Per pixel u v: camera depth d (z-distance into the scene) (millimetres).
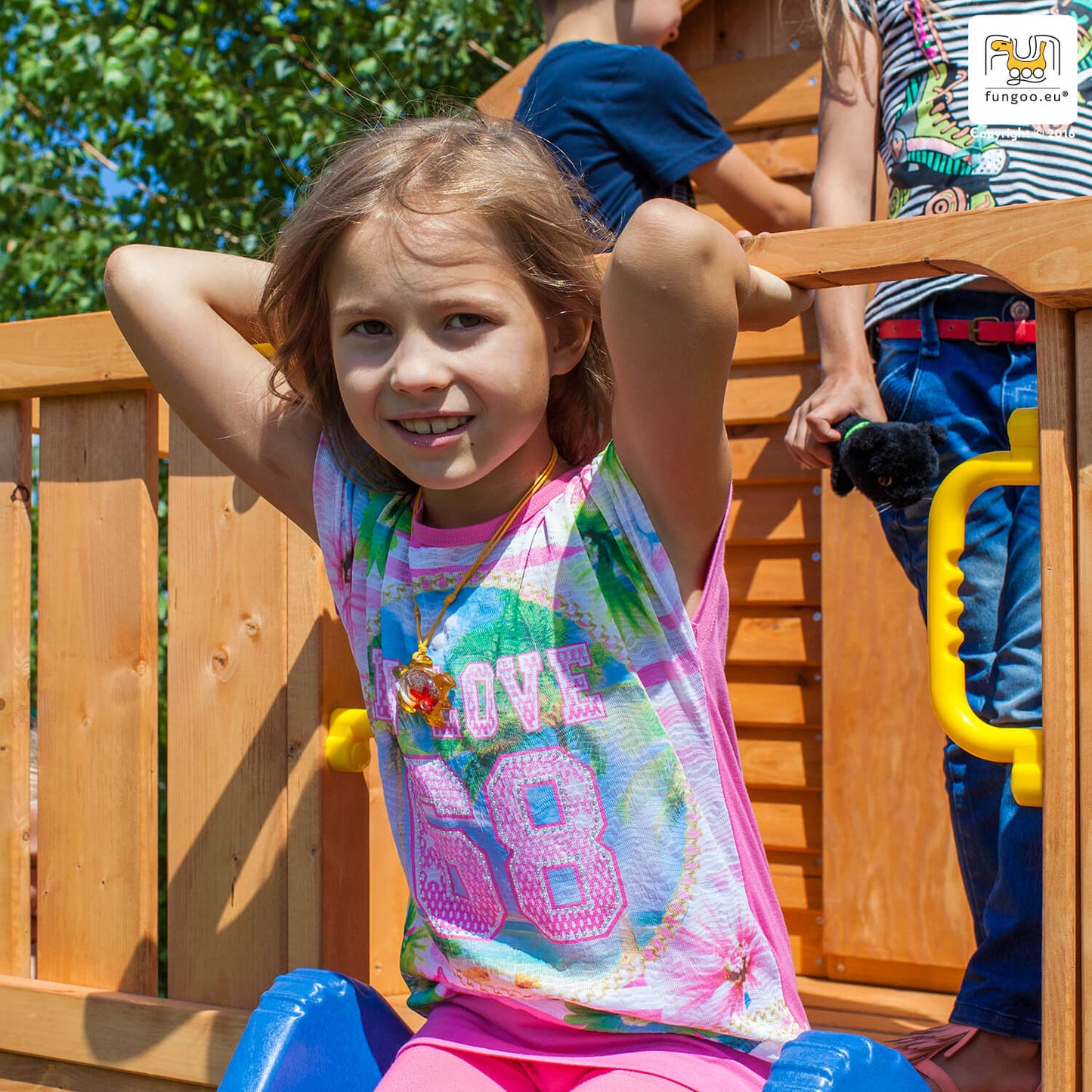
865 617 2576
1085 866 1172
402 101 4582
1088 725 1178
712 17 3047
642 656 1227
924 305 1741
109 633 1871
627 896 1202
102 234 5035
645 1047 1175
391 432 1211
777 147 2961
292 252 1273
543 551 1266
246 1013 1690
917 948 2480
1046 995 1182
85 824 1871
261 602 1752
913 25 1781
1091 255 1161
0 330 1909
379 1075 1307
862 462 1555
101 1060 1779
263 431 1450
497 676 1252
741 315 1279
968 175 1698
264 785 1734
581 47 2248
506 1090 1182
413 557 1327
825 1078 1030
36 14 4828
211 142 4848
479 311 1187
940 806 2490
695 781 1215
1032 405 1688
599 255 1375
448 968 1269
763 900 1242
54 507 1925
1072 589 1191
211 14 4996
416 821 1309
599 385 1364
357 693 1765
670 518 1223
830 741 2584
